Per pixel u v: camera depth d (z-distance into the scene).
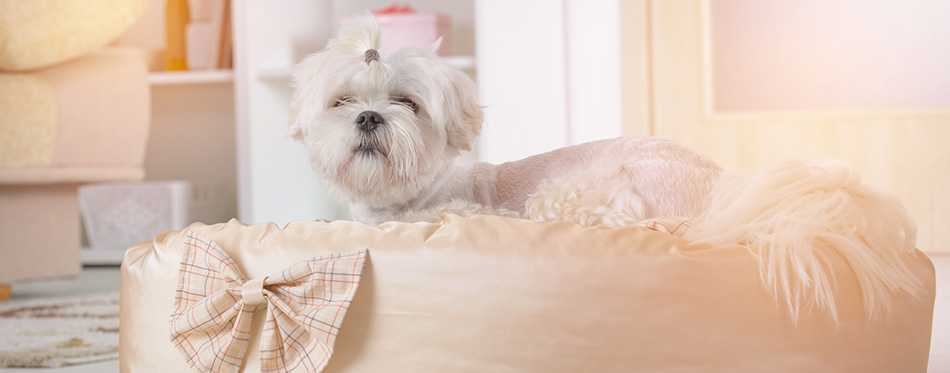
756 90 2.52
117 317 2.05
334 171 1.29
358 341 0.96
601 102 2.58
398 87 1.30
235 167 3.95
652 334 0.92
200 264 1.03
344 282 0.96
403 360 0.95
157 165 4.01
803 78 2.49
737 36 2.52
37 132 2.41
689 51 2.54
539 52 2.61
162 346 1.04
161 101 3.99
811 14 2.46
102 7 2.47
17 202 2.52
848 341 0.93
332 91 1.30
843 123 2.46
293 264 0.99
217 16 3.61
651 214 1.18
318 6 3.34
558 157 1.35
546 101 2.62
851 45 2.45
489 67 2.64
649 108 2.57
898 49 2.43
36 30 2.33
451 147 1.38
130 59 2.69
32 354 1.55
